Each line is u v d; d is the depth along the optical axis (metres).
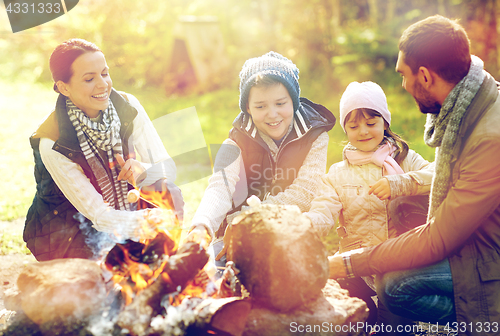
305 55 9.87
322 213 2.25
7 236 3.51
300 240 1.68
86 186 2.28
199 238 2.01
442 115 1.89
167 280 1.68
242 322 1.65
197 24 10.51
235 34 11.73
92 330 1.63
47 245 2.35
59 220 2.36
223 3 12.01
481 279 1.84
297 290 1.65
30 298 1.67
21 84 10.92
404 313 2.00
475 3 8.68
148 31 11.47
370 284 2.28
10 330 1.73
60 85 2.25
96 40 11.23
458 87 1.84
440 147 1.93
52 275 1.72
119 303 1.78
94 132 2.30
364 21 10.54
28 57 12.36
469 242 1.90
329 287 1.91
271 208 1.80
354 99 2.26
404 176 2.16
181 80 10.65
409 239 1.91
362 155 2.35
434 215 1.91
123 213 2.20
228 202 2.37
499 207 1.85
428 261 1.89
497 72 8.17
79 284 1.68
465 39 1.86
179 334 1.65
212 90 10.45
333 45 9.57
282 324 1.65
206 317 1.68
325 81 9.06
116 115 2.41
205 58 10.54
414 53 1.89
